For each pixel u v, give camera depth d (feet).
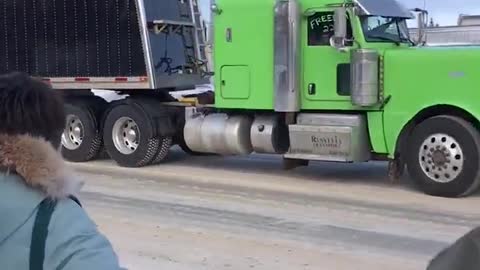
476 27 39.27
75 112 40.81
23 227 6.03
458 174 29.22
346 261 20.16
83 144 40.75
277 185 32.86
